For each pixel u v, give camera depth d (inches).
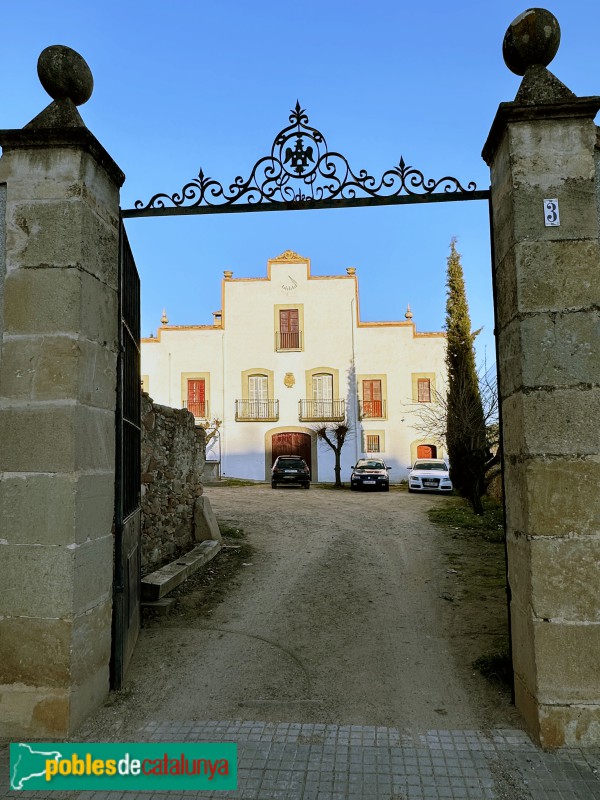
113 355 176.2
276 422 1214.3
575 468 147.8
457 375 754.8
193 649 208.8
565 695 142.5
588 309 151.5
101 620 164.7
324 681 181.5
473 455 591.8
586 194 154.6
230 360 1229.7
